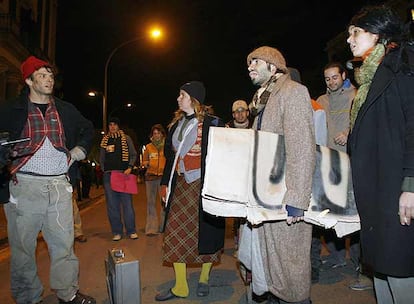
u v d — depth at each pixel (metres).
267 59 2.84
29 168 3.33
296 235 2.64
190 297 3.88
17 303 3.40
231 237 7.01
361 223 2.23
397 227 2.03
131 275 2.81
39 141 3.33
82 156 3.56
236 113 5.42
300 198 2.42
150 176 7.17
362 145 2.19
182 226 3.81
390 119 2.07
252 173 2.46
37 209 3.31
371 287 4.04
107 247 6.22
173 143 3.97
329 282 4.26
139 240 6.76
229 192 2.42
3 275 4.74
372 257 2.14
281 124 2.65
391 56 2.13
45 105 3.45
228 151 2.46
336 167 2.61
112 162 6.69
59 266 3.42
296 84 2.67
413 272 2.04
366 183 2.17
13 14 21.89
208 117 3.85
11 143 2.89
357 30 2.33
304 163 2.46
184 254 3.79
